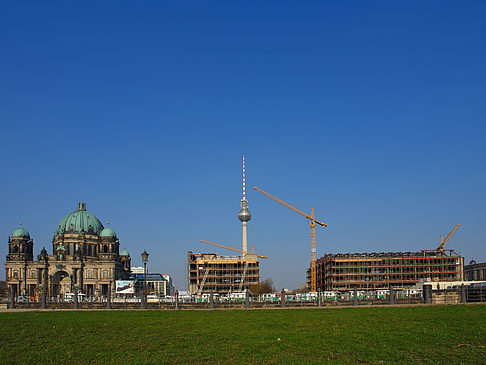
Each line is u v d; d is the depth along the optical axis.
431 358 32.81
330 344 37.91
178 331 46.47
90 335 44.62
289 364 32.03
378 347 36.41
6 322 56.06
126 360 34.09
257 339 40.88
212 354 35.44
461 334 40.47
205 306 90.56
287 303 89.38
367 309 66.75
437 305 71.88
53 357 35.72
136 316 63.06
